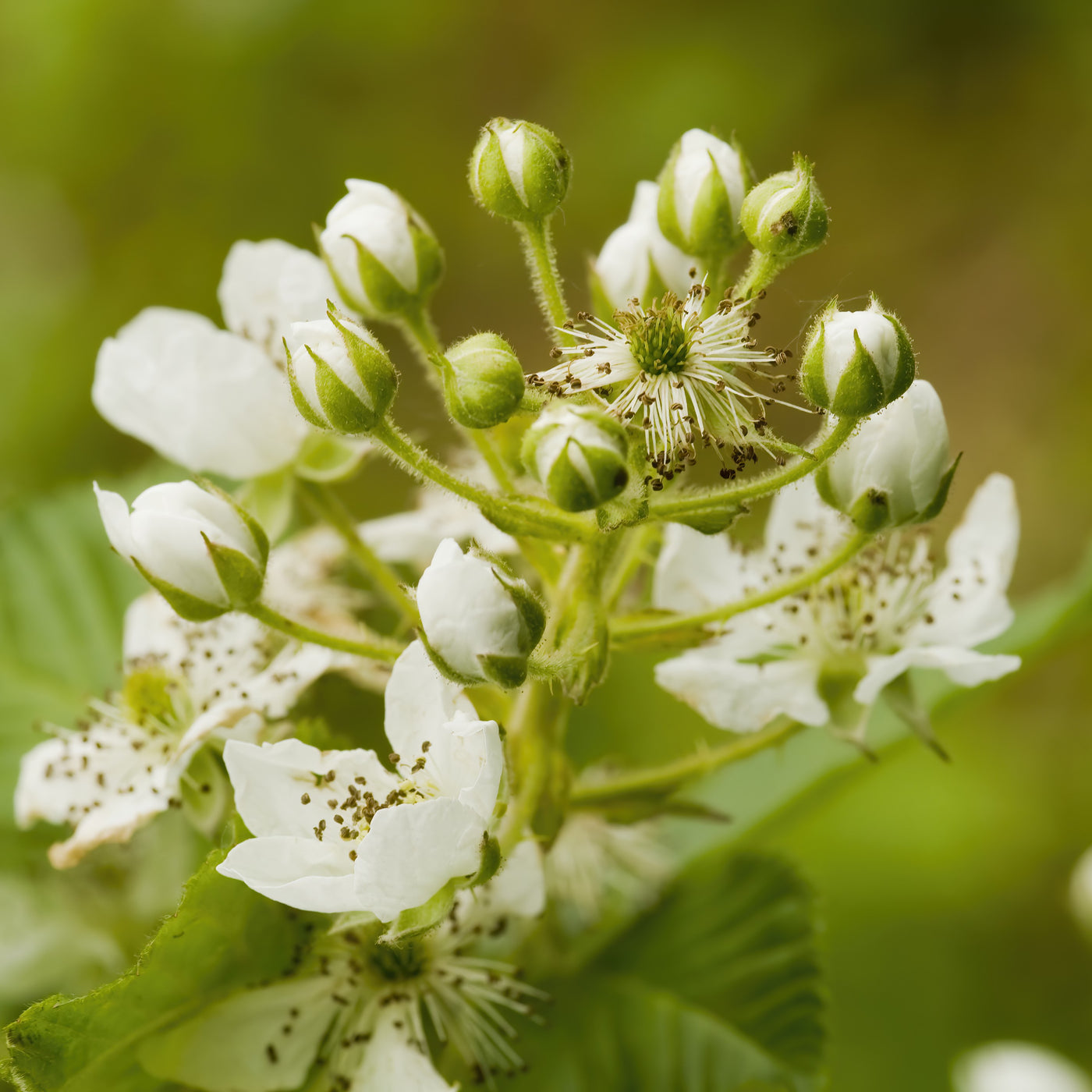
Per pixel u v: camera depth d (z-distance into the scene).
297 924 0.41
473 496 0.40
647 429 0.40
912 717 0.42
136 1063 0.40
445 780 0.40
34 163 0.83
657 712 0.49
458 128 0.92
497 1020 0.42
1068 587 0.45
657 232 0.42
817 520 0.43
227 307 0.43
